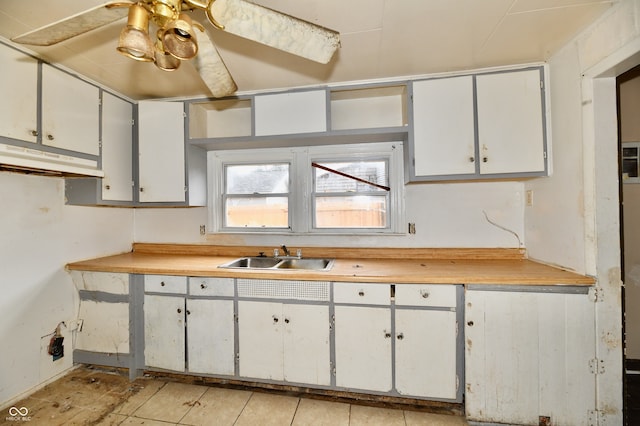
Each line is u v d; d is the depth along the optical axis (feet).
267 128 6.95
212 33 4.81
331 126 7.30
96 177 6.60
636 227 6.97
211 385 6.47
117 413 5.58
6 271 5.82
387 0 4.12
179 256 8.07
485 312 5.25
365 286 5.71
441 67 6.08
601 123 4.81
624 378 4.84
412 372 5.57
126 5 2.95
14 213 5.94
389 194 7.63
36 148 5.38
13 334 5.89
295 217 8.00
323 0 4.08
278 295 6.04
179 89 7.02
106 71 6.13
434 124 6.20
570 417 5.00
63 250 6.84
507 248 7.05
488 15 4.49
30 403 5.84
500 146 5.96
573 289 4.98
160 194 7.36
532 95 5.88
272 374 6.07
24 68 5.21
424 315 5.52
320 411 5.65
